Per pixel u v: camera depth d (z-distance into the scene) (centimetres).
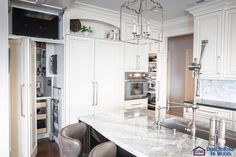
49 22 327
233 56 306
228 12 310
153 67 481
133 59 422
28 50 264
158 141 141
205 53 339
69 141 142
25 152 268
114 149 143
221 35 317
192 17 401
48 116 386
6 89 242
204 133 182
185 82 588
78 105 337
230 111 288
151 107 469
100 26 399
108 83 375
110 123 191
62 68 332
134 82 438
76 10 344
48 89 381
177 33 438
